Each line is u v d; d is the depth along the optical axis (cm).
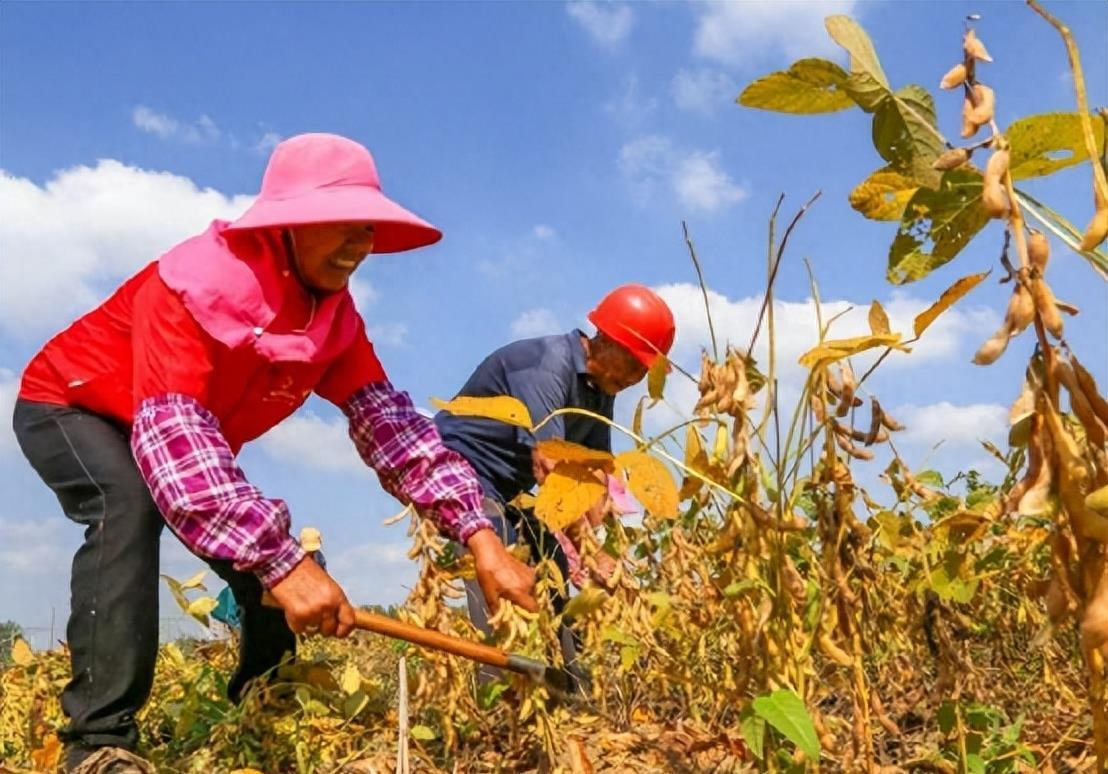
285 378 275
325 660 375
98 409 282
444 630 270
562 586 304
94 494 268
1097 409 135
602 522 296
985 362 133
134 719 268
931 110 169
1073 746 283
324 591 238
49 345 287
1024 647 329
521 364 399
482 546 278
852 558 200
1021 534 278
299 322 268
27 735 333
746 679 202
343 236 261
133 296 277
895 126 170
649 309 392
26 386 288
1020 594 306
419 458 290
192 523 242
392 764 298
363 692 321
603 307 400
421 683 292
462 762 301
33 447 280
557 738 294
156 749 301
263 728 303
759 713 186
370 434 296
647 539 323
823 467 198
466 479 288
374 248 302
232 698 337
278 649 326
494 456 400
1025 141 158
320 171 264
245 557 238
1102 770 153
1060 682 305
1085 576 137
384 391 303
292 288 264
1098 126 153
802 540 227
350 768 301
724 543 198
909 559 247
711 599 274
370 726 342
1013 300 133
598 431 426
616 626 280
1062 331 132
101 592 261
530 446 393
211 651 446
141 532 266
